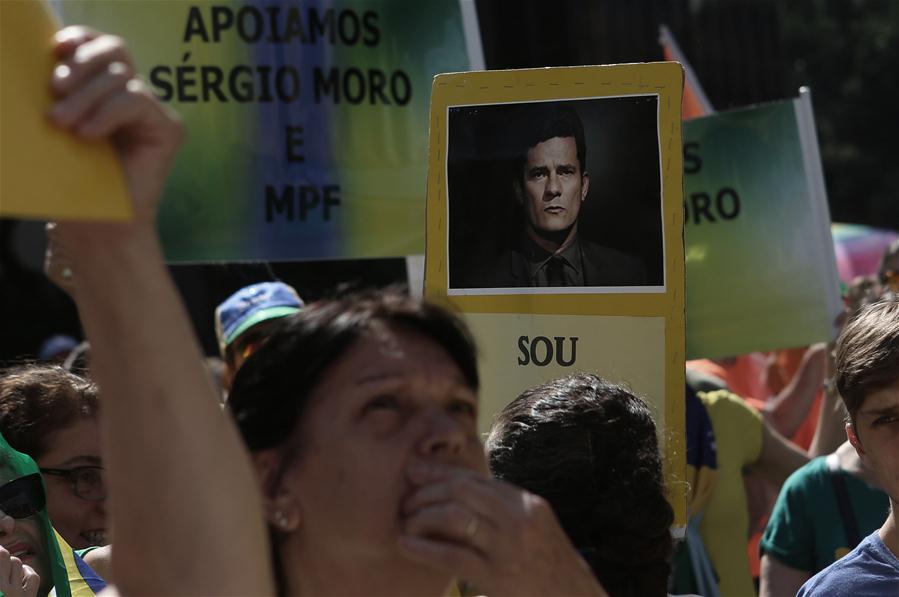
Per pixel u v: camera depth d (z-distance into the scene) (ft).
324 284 28.91
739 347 25.90
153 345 6.16
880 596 14.05
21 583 11.89
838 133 95.55
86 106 5.63
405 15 22.80
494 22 30.40
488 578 6.78
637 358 14.38
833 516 18.53
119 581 6.40
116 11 21.26
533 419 11.43
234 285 29.45
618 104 14.75
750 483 26.05
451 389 7.57
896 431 13.34
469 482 6.94
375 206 22.54
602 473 11.09
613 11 31.96
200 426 6.31
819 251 25.67
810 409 26.91
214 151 21.74
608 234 14.62
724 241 26.27
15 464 12.94
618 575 10.85
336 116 22.38
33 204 5.47
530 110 14.99
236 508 6.41
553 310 14.67
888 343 13.24
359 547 7.22
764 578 19.08
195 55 21.66
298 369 7.52
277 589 7.57
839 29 96.48
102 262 6.12
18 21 5.63
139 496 6.26
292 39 22.13
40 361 19.69
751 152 26.30
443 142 15.20
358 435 7.28
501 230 14.96
